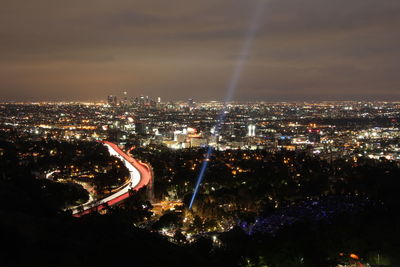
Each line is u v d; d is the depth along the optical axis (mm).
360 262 186375
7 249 142375
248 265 182250
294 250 183750
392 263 185125
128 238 183500
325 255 185125
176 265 165875
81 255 155000
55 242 159625
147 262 161750
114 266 154500
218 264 179500
